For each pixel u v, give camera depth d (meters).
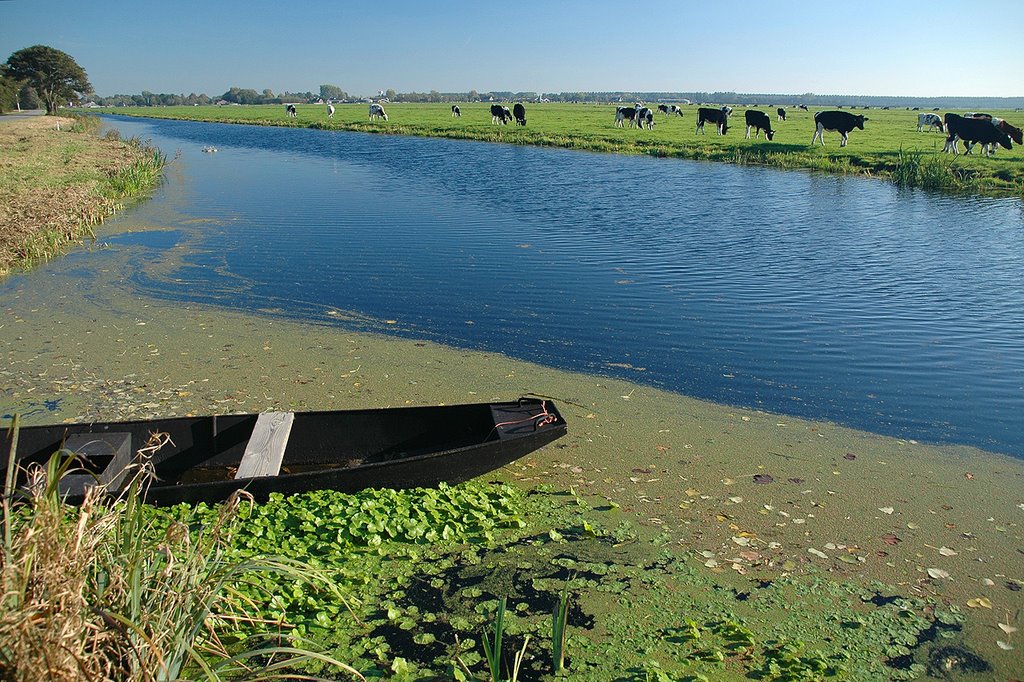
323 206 22.45
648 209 21.45
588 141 41.00
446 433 7.15
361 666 4.58
